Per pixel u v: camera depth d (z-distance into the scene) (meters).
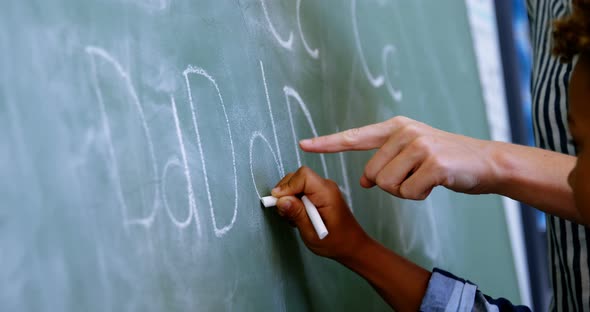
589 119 0.53
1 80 0.44
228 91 0.66
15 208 0.43
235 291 0.62
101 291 0.48
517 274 1.46
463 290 0.78
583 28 0.52
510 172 0.72
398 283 0.80
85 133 0.49
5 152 0.43
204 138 0.62
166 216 0.55
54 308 0.45
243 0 0.72
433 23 1.31
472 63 1.45
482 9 1.61
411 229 1.04
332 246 0.75
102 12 0.52
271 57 0.75
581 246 0.86
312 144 0.71
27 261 0.43
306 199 0.71
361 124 0.95
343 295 0.84
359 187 0.92
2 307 0.42
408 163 0.69
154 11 0.58
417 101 1.17
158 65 0.57
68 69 0.49
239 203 0.65
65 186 0.47
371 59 1.03
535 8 1.01
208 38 0.65
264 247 0.69
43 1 0.48
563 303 0.92
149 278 0.53
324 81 0.87
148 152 0.54
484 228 1.33
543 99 0.91
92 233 0.48
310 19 0.86
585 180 0.53
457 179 0.70
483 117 1.45
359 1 1.03
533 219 1.60
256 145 0.70
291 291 0.72
